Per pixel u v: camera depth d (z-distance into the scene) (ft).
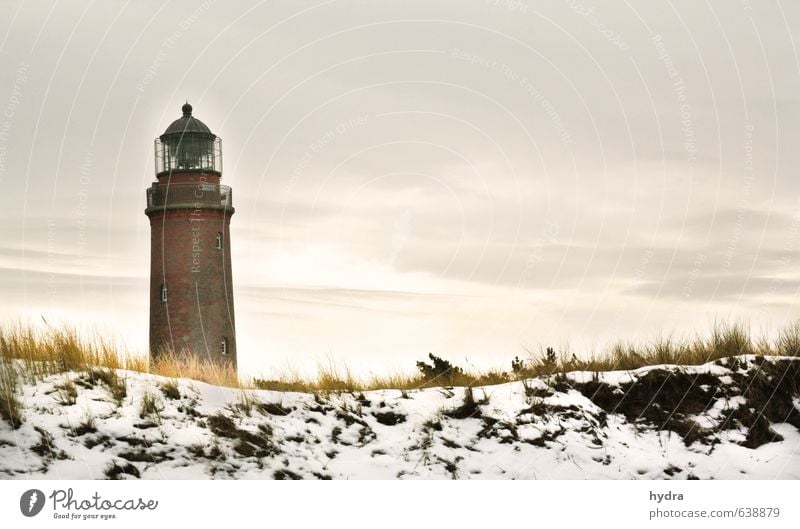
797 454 45.80
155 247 132.26
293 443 42.11
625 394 48.83
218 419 42.01
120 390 42.24
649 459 44.68
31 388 41.32
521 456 43.57
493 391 48.26
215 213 133.18
